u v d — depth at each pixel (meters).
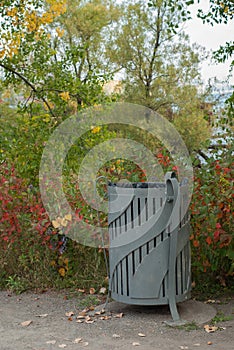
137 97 14.53
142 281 4.27
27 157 5.77
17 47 6.73
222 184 4.88
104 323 4.25
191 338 3.85
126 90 14.70
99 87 6.57
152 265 4.25
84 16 14.26
